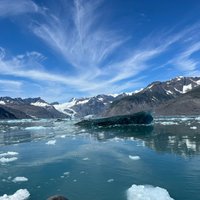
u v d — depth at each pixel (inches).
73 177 613.0
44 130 2219.5
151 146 998.4
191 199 459.2
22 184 567.8
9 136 1706.4
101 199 472.7
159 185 536.4
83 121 2659.9
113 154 868.6
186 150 881.5
